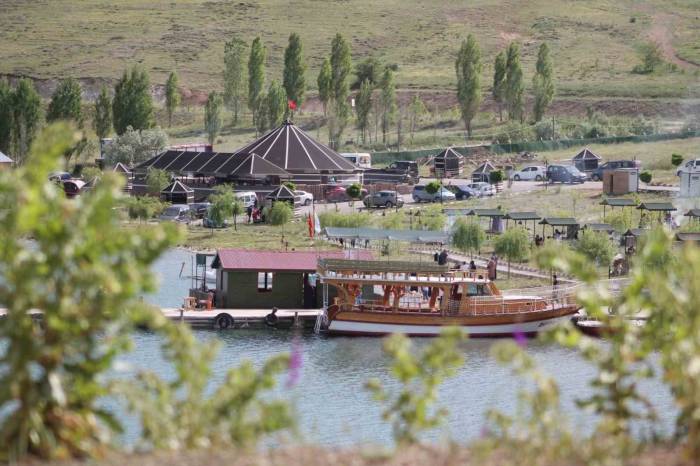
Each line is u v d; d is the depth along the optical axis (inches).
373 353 6717.5
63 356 1950.1
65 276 1911.9
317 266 7834.6
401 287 7662.4
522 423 2018.9
